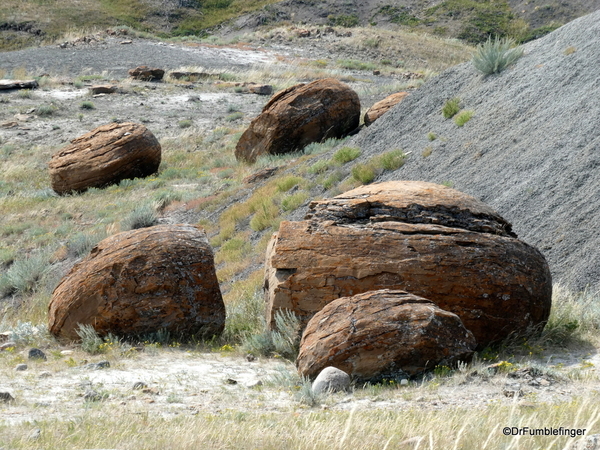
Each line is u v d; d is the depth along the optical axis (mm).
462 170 21656
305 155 31406
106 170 34938
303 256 11781
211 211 28703
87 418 7484
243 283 20297
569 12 99000
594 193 16453
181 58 69938
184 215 29359
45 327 14125
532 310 11484
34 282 23703
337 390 9242
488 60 26125
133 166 35812
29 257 26516
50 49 73062
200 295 13227
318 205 12758
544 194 17766
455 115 25266
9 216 31547
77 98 53219
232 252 23969
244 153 35938
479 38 94438
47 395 8984
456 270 11281
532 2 102000
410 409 8000
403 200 12367
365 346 9719
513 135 21422
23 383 9617
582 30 24219
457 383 9281
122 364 10969
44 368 10695
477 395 8719
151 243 13250
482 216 12258
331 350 9766
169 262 13078
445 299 11227
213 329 13492
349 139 31125
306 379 9859
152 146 36188
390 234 11688
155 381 9883
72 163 34875
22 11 91750
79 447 6293
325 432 6590
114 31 81250
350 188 24703
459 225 12055
